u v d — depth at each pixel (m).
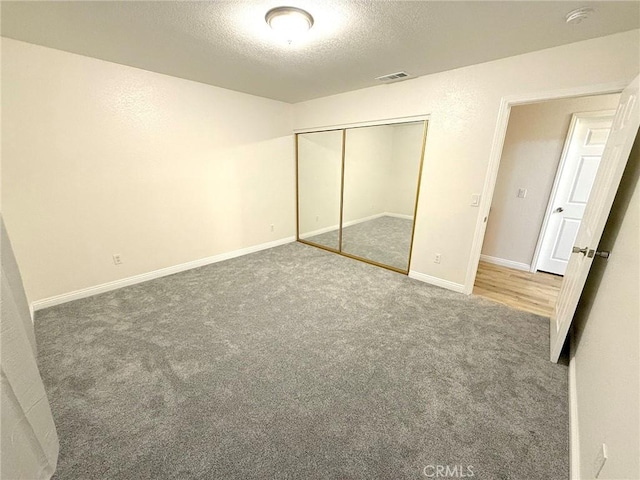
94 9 1.58
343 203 4.39
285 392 1.61
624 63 1.79
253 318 2.38
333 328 2.25
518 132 3.38
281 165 4.24
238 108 3.52
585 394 1.32
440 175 2.83
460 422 1.42
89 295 2.75
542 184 3.34
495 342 2.07
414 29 1.78
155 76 2.77
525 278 3.36
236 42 2.01
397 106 2.99
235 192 3.76
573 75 1.98
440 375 1.74
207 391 1.61
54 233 2.47
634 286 1.06
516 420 1.43
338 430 1.38
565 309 1.87
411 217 3.72
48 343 2.02
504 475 1.18
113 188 2.73
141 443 1.31
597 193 1.83
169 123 2.97
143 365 1.81
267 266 3.61
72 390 1.60
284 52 2.18
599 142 3.00
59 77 2.26
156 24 1.75
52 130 2.31
